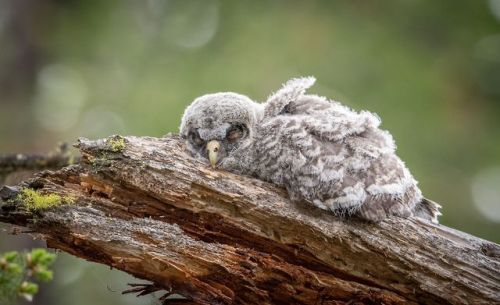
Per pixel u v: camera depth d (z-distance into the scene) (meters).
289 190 8.02
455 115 18.16
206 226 7.83
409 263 7.70
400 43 18.31
